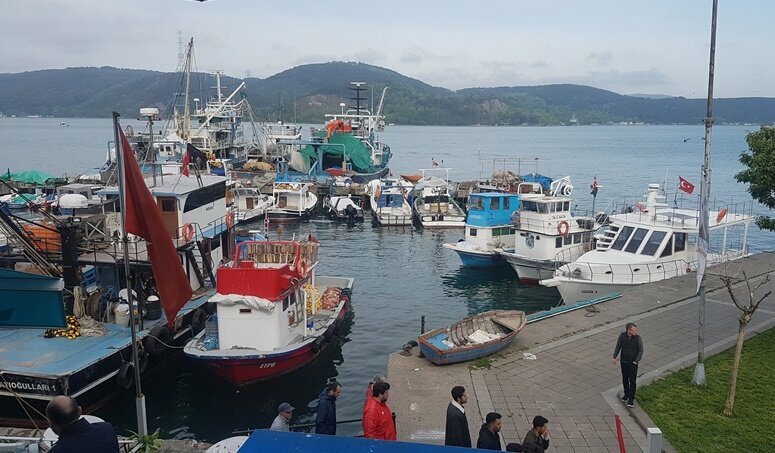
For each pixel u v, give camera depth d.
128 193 12.70
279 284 20.59
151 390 20.98
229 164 73.25
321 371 22.62
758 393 14.18
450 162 135.62
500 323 19.88
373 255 44.31
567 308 21.59
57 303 14.57
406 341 26.12
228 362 19.84
